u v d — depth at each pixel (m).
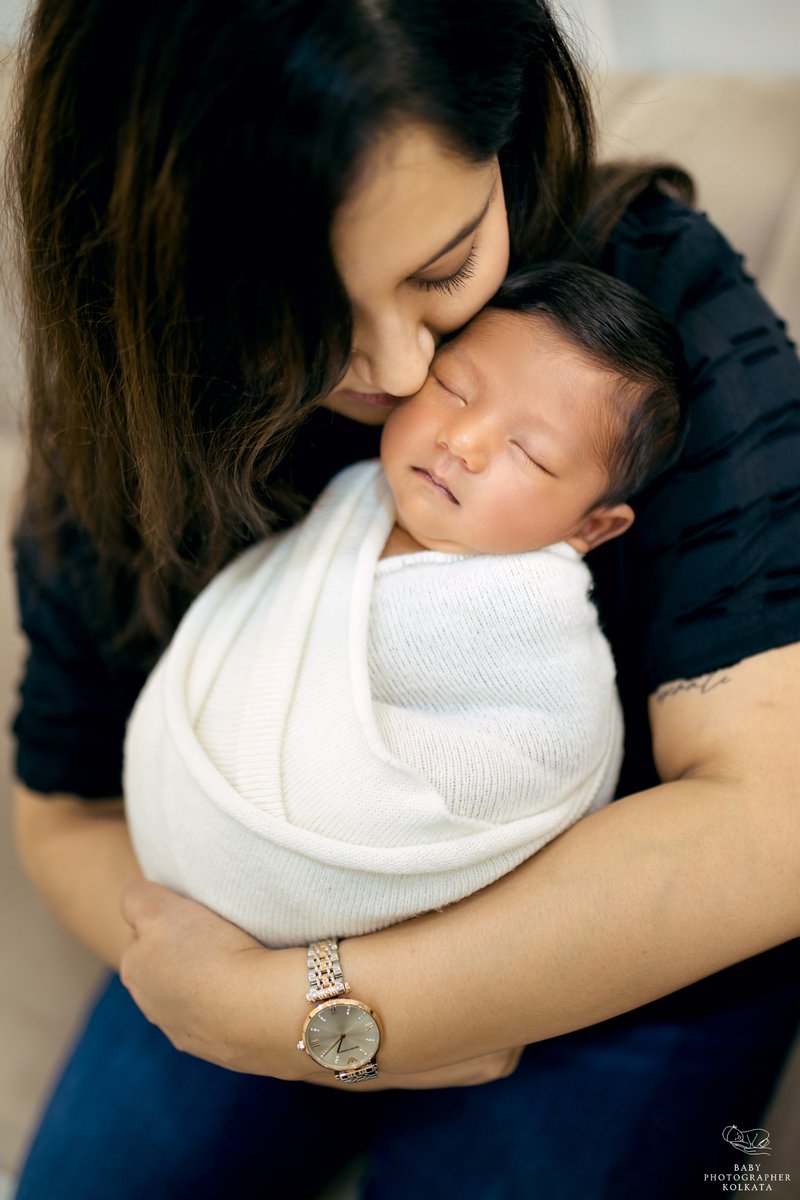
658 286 0.77
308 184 0.52
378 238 0.55
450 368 0.70
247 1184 0.88
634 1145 0.77
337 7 0.50
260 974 0.68
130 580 0.89
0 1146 1.02
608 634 0.81
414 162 0.53
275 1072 0.70
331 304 0.57
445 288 0.62
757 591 0.71
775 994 0.78
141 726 0.77
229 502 0.74
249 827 0.67
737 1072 0.78
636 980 0.64
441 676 0.70
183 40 0.51
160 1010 0.72
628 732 0.82
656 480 0.76
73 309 0.66
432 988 0.65
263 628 0.73
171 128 0.53
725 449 0.73
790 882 0.64
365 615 0.70
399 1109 0.87
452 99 0.52
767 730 0.68
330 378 0.62
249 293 0.57
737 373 0.75
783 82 1.21
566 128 0.70
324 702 0.68
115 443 0.75
